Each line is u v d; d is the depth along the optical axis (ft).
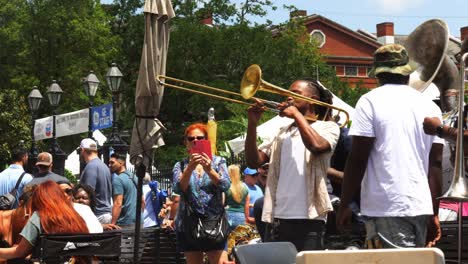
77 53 214.69
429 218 19.30
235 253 18.37
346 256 13.92
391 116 18.85
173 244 30.68
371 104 19.01
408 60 19.48
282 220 23.45
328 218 25.43
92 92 77.51
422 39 24.20
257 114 23.76
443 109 27.53
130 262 29.35
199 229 28.94
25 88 207.72
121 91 228.84
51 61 212.64
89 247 25.95
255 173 42.65
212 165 29.19
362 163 18.92
